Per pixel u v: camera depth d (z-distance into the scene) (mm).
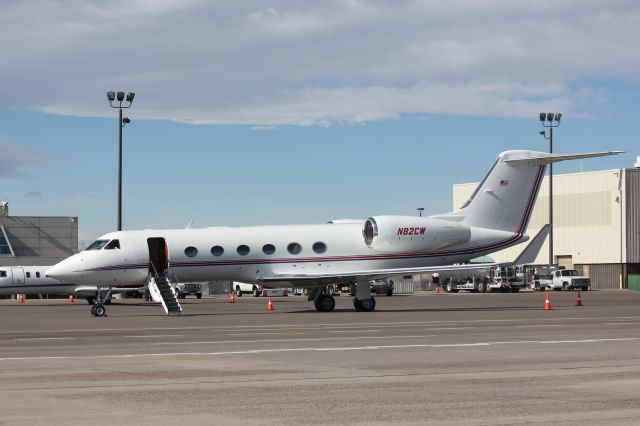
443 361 19562
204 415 12836
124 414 12922
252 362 19609
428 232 46438
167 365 19109
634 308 48562
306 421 12359
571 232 115438
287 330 30547
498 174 47812
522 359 19906
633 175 109375
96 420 12445
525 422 12219
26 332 31266
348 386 15695
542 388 15336
